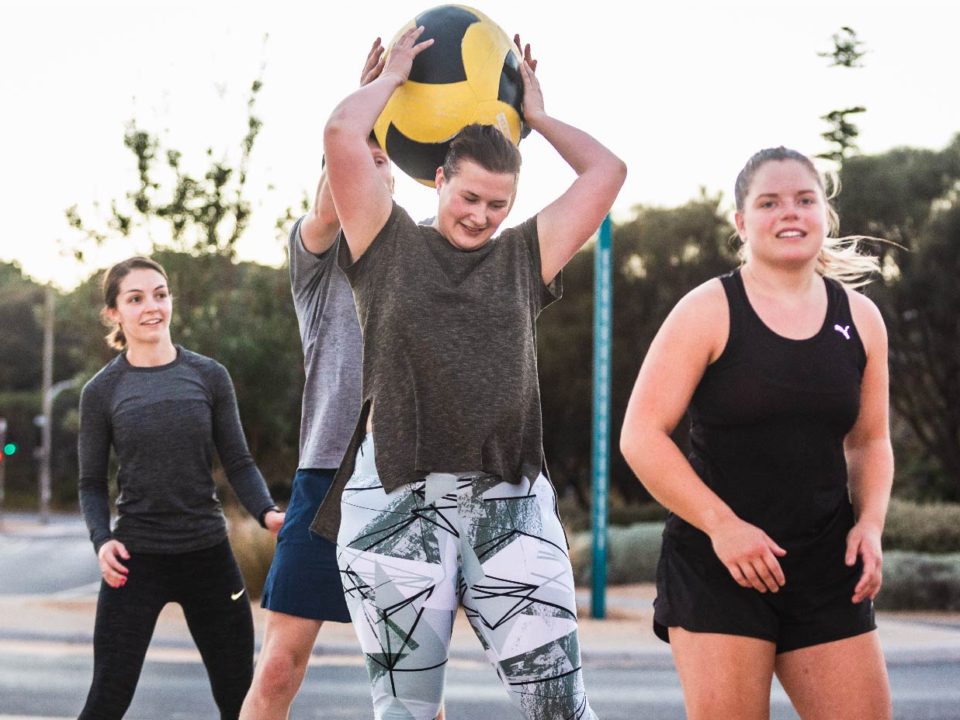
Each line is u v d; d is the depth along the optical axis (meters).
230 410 5.96
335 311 5.38
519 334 4.10
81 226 20.27
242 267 22.02
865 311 4.30
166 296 5.93
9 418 95.94
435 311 4.03
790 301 4.20
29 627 15.70
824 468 4.14
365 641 4.08
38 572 32.53
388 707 4.05
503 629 4.00
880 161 37.66
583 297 45.75
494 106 4.57
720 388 4.15
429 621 3.98
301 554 5.26
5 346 102.00
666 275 43.81
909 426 43.44
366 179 4.13
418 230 4.16
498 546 3.99
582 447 46.12
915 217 37.19
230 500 20.06
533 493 4.11
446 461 3.98
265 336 21.27
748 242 4.28
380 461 4.01
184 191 20.30
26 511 94.00
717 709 4.04
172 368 5.86
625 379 44.47
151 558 5.64
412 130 4.56
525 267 4.22
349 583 4.07
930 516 28.12
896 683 12.17
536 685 4.01
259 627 14.62
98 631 5.57
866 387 4.32
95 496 5.80
